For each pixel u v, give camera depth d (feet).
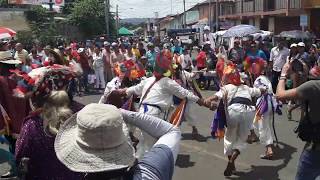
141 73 28.86
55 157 10.18
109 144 7.73
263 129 26.84
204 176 24.04
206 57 61.87
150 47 59.31
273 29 134.41
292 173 24.38
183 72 30.04
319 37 111.55
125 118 9.40
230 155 23.85
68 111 10.40
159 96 22.70
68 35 136.67
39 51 57.16
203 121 39.09
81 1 144.25
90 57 63.05
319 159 14.44
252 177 23.77
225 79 24.16
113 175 7.85
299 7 118.11
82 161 7.68
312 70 15.48
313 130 14.30
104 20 144.56
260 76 26.81
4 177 19.25
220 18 173.58
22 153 10.27
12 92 22.04
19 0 134.31
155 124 9.34
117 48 61.98
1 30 62.80
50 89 11.02
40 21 130.72
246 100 23.62
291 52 44.57
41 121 10.38
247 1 147.33
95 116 7.67
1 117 22.26
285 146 29.78
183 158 27.40
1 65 22.63
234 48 56.44
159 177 7.98
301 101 14.67
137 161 8.18
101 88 62.59
